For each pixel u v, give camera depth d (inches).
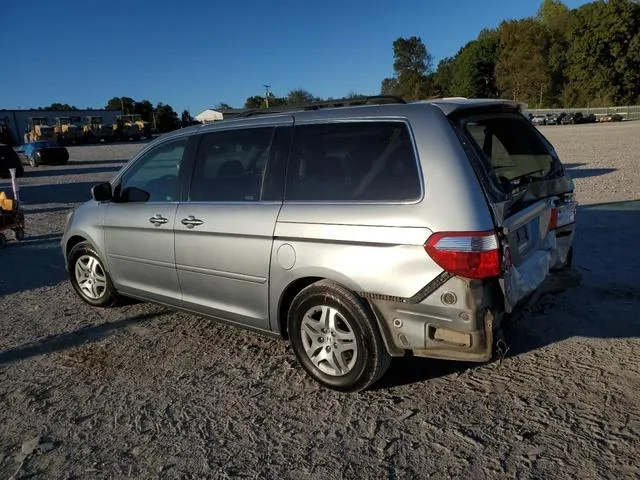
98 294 215.8
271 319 151.9
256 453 119.4
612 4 3004.4
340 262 132.0
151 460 118.6
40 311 218.8
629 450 113.3
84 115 3125.0
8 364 169.8
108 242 199.0
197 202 168.1
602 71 3102.9
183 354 171.5
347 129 140.3
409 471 111.0
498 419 127.0
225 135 165.3
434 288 120.8
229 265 156.9
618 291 204.2
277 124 153.5
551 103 3366.1
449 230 118.6
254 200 153.2
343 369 139.5
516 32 3326.8
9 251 340.8
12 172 366.9
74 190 687.7
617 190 436.8
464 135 128.8
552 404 131.7
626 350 157.6
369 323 131.6
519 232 139.0
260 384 149.9
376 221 127.5
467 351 121.7
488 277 119.3
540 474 107.7
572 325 176.7
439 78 4111.7
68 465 118.1
